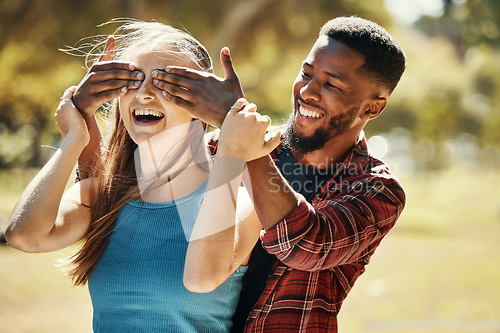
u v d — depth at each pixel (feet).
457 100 123.54
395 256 48.34
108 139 8.73
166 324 7.85
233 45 67.46
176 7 60.08
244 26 66.08
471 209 91.15
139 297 7.90
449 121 119.85
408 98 125.18
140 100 7.97
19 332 24.84
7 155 109.70
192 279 7.41
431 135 119.55
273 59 74.74
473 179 142.51
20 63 68.80
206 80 7.76
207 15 62.08
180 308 7.84
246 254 8.11
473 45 50.06
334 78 9.55
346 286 9.57
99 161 8.71
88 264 8.32
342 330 26.55
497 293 34.71
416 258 47.44
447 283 37.55
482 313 30.12
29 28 58.70
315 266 8.41
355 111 9.77
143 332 7.86
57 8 57.21
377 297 33.60
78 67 66.49
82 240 8.66
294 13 65.87
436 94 122.42
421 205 97.55
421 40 171.32
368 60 9.58
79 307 29.71
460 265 44.27
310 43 69.15
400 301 32.58
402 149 135.54
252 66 75.31
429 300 32.91
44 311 28.53
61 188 7.90
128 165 8.63
